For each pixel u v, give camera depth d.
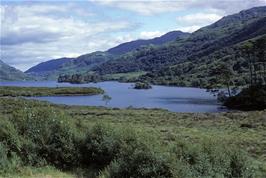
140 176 15.30
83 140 19.59
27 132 19.45
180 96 171.62
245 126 63.50
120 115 81.44
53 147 19.05
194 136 43.16
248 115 79.38
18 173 17.12
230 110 109.50
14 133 18.81
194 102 140.62
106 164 19.06
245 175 18.00
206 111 107.31
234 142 41.22
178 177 14.91
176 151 16.94
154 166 15.29
